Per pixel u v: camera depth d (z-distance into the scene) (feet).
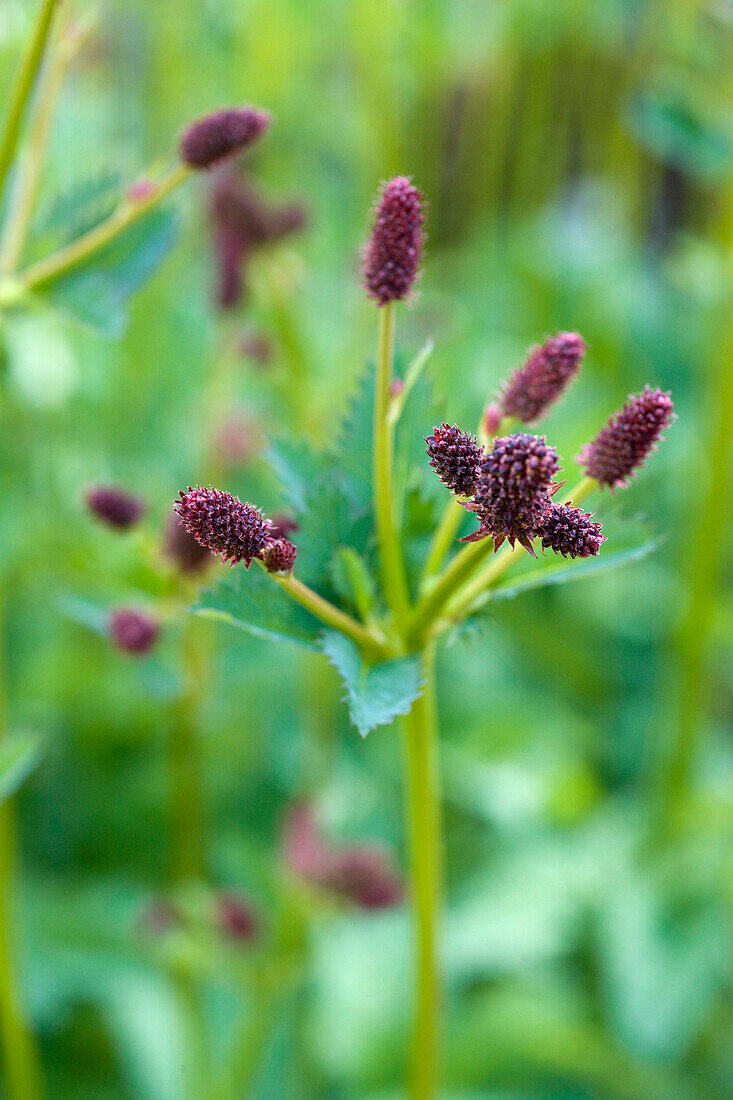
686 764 2.97
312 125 3.59
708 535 2.87
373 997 2.63
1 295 1.96
